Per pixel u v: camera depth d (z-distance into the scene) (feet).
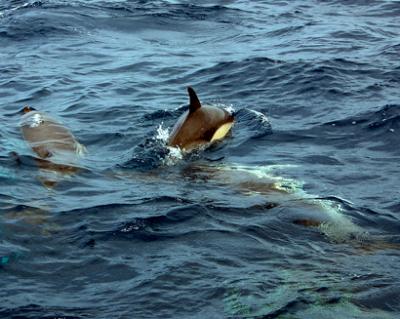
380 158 36.22
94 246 25.41
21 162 34.47
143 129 41.70
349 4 87.97
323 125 41.60
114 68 59.31
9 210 28.45
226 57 61.72
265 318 20.57
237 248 25.45
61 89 52.37
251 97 48.47
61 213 28.37
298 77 52.19
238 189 31.53
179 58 62.64
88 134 40.93
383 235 27.12
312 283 22.75
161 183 32.45
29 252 24.81
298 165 35.19
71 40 70.38
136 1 89.35
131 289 22.34
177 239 26.14
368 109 43.88
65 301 21.65
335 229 27.43
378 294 22.08
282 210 28.96
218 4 90.58
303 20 78.69
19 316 20.68
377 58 57.93
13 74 57.16
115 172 34.14
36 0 88.38
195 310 21.11
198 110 39.60
